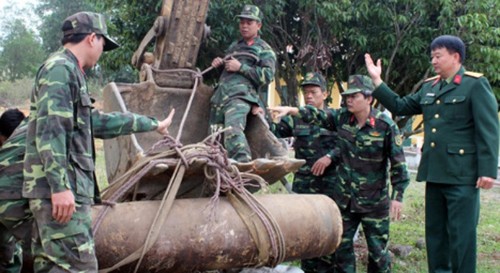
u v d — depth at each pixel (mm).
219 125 4652
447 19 5688
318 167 4684
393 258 5938
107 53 6266
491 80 5938
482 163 3758
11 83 27297
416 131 6844
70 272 2547
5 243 3125
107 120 2939
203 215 3109
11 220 2707
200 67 6121
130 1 5965
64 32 2764
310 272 4832
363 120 4309
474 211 3881
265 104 5027
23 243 2818
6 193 2668
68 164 2594
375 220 4336
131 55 6148
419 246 6414
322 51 6047
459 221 3871
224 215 3162
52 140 2465
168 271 3076
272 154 4285
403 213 8648
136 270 2967
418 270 5562
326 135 4832
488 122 3768
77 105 2648
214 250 3088
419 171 4113
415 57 5961
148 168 3062
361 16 5781
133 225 2947
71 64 2619
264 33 6062
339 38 6137
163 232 2986
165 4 4754
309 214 3414
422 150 4133
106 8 6227
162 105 4828
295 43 6438
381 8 5691
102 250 2867
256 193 4109
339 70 6715
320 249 3471
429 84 4168
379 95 4305
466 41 5832
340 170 4473
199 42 4773
